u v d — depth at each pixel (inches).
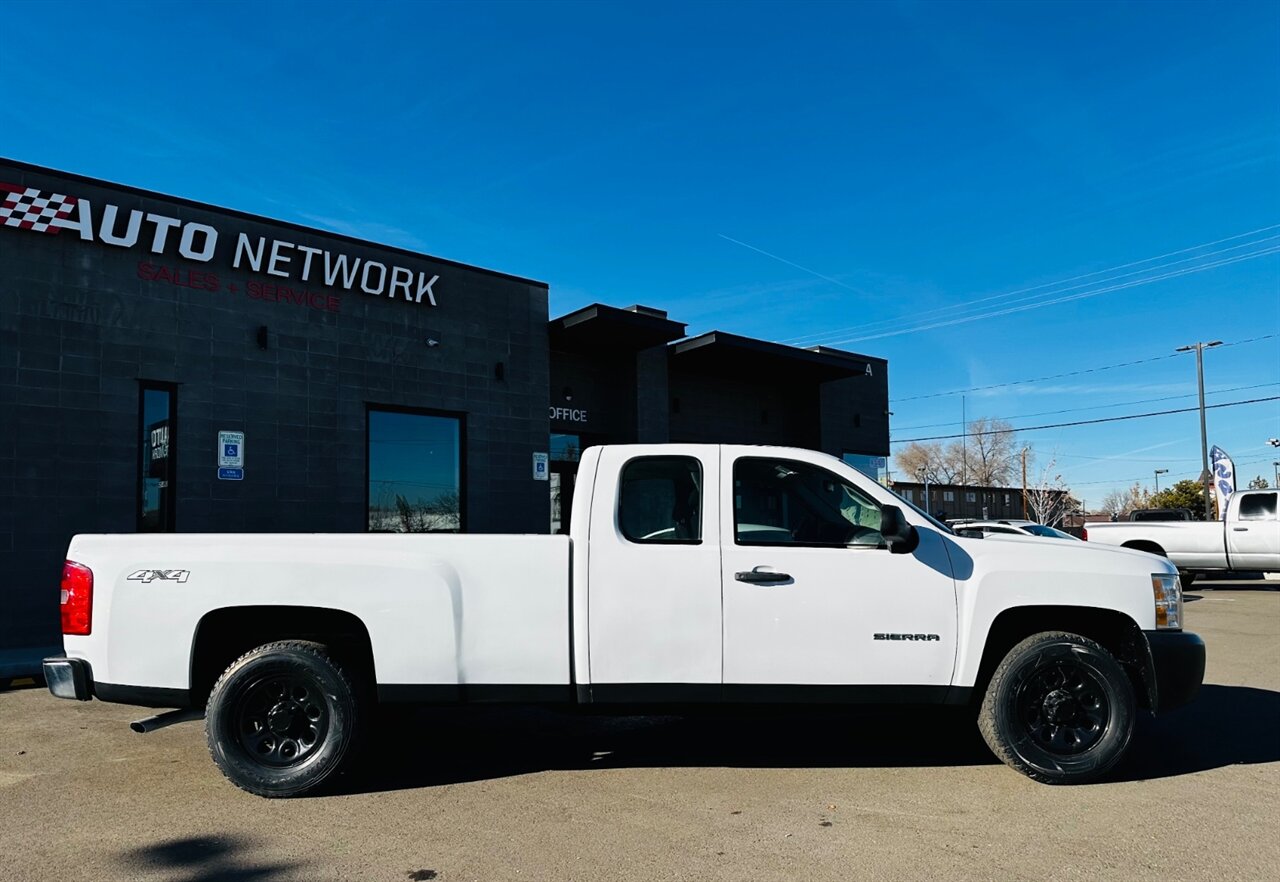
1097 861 152.9
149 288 427.2
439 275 538.3
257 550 194.7
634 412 665.0
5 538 382.0
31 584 387.2
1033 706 198.5
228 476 446.3
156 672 191.5
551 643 193.9
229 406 449.1
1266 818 174.2
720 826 171.0
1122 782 198.5
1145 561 203.3
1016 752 194.9
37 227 394.9
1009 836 165.0
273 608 196.2
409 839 165.0
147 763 219.1
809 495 205.9
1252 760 215.9
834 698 195.3
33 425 391.9
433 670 193.0
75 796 192.5
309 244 482.6
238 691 190.1
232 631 202.5
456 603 194.1
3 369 385.7
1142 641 199.2
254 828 171.5
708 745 234.4
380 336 508.7
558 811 180.4
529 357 582.2
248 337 458.0
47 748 234.1
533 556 195.6
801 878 146.4
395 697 192.9
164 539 198.5
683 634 194.2
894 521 189.6
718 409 759.7
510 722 261.4
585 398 665.0
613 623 194.1
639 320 581.6
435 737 243.3
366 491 500.4
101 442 409.1
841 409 831.7
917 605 195.9
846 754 224.2
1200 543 700.7
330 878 147.3
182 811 182.1
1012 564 198.1
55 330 400.2
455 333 544.1
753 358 695.1
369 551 195.2
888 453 876.6
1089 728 198.1
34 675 338.0
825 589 195.5
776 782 199.9
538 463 581.0
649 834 166.7
